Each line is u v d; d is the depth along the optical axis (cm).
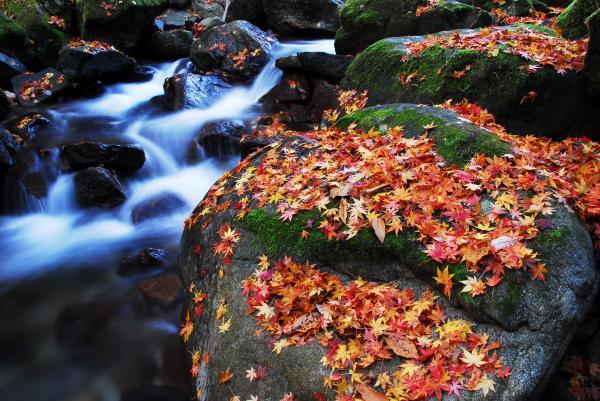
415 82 193
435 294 105
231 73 310
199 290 135
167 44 366
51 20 359
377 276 112
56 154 239
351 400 92
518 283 99
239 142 248
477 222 110
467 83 179
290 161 150
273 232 126
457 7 236
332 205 124
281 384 102
